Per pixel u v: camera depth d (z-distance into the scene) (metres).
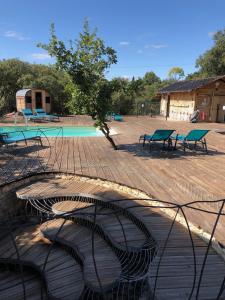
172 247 3.79
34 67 29.02
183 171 7.05
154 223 4.44
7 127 16.12
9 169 7.10
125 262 3.99
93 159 8.16
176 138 9.70
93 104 9.05
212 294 2.97
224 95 20.33
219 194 5.50
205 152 9.30
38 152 8.98
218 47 35.22
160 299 2.90
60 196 5.78
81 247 4.43
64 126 16.80
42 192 5.89
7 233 5.27
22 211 6.43
